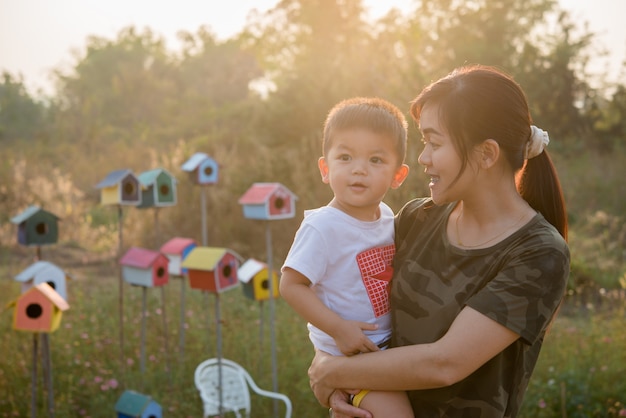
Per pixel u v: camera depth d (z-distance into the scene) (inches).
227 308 268.2
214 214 411.2
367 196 75.2
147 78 1280.8
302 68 510.9
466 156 62.7
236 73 1407.5
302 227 76.4
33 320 149.1
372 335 74.0
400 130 77.8
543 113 755.4
